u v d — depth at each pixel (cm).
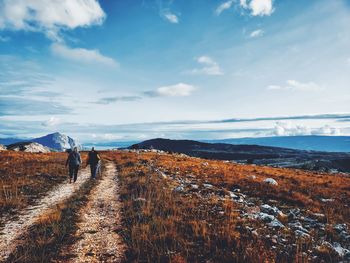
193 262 803
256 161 16375
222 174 2705
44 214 1219
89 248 896
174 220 1124
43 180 2030
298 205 1677
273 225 1173
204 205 1412
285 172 3853
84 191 1705
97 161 2256
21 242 918
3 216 1185
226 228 1022
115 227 1088
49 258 809
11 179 1969
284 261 826
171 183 2031
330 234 1142
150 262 804
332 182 2858
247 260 809
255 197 1811
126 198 1530
